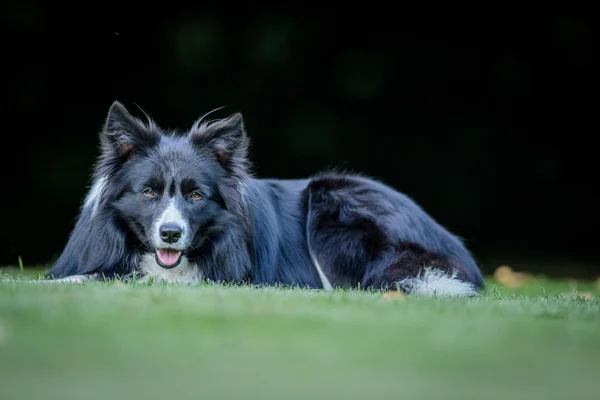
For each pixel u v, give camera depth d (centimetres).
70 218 2041
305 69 2077
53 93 2039
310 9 2055
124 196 998
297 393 422
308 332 570
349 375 462
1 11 1977
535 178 2186
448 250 1120
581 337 590
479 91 2134
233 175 1031
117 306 637
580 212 2202
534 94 2138
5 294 702
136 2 2038
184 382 438
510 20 2089
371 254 1089
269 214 1092
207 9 2042
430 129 2142
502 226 2195
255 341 538
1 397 407
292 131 2091
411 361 499
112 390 420
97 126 2056
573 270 1933
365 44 2089
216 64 2047
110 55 2052
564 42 2081
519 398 427
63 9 2016
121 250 1004
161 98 2073
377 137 2128
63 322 567
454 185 2169
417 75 2114
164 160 993
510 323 646
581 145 2169
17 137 2031
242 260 1024
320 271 1103
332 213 1116
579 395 435
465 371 480
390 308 708
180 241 960
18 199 2034
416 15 2086
